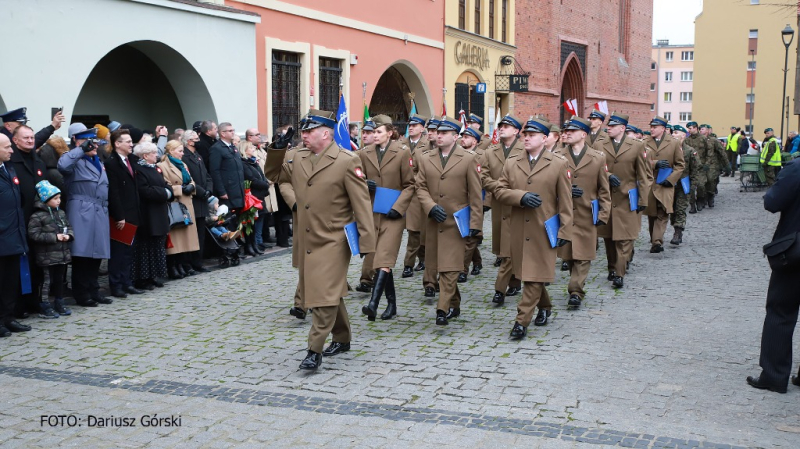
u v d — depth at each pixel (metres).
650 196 12.28
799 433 5.10
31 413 5.46
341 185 6.33
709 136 19.86
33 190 8.16
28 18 10.16
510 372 6.35
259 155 12.52
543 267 7.30
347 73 18.38
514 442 4.92
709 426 5.20
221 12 13.54
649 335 7.51
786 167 5.89
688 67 109.06
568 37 34.44
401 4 20.92
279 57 15.98
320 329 6.32
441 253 7.80
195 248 10.30
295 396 5.79
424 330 7.74
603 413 5.43
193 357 6.80
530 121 7.36
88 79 13.27
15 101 10.05
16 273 7.63
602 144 10.24
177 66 13.21
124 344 7.21
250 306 8.77
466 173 7.88
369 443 4.92
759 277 10.45
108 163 9.04
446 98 24.00
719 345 7.16
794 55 63.72
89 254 8.54
